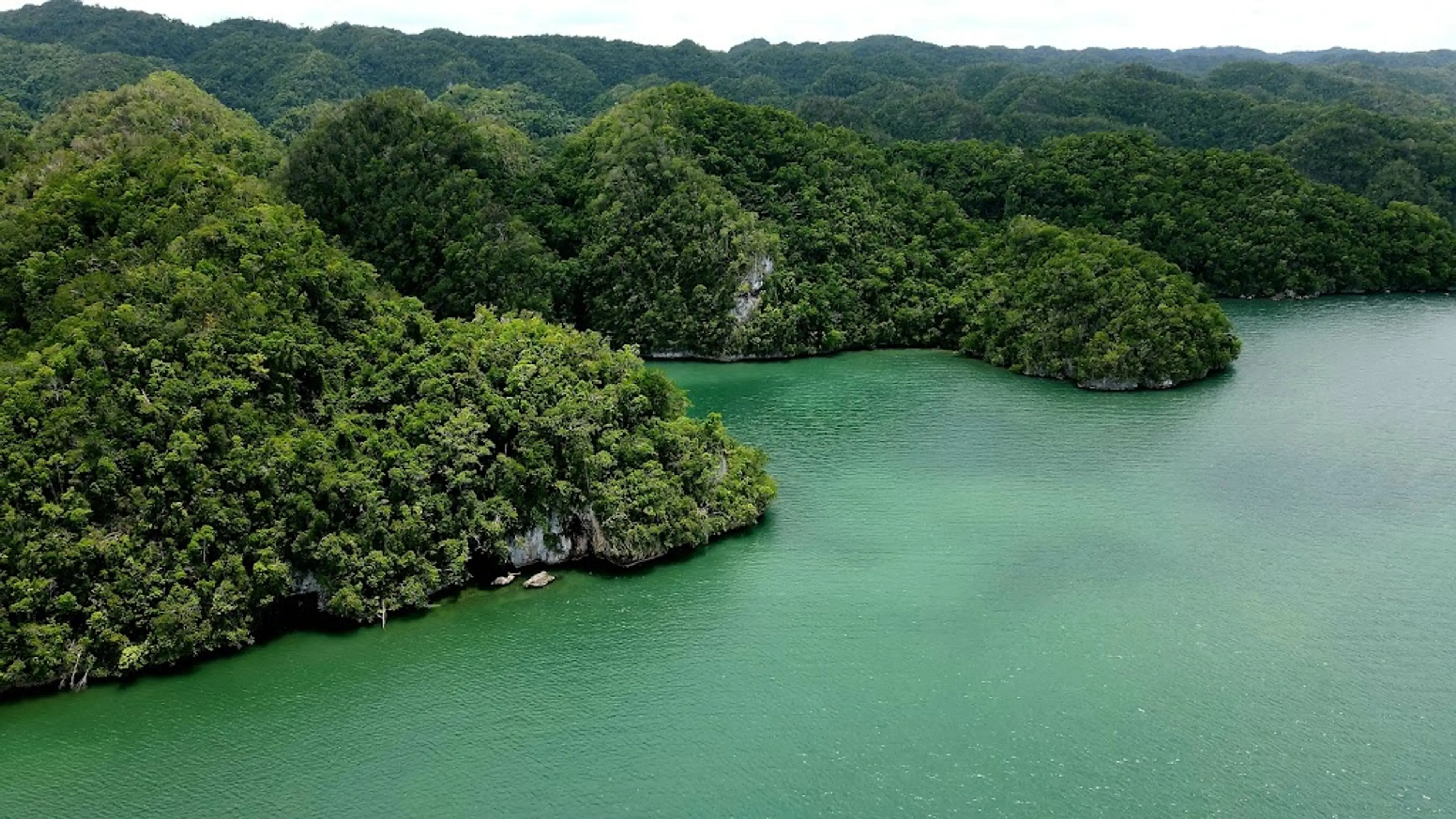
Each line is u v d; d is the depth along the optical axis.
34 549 64.19
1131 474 99.44
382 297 105.50
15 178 112.19
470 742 59.53
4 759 57.66
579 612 74.38
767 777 55.97
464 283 150.12
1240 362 143.75
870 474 101.44
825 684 64.62
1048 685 63.94
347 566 72.25
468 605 75.44
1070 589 76.06
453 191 157.88
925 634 70.12
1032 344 142.62
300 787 55.66
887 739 59.00
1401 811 52.28
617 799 54.56
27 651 62.66
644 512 81.50
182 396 74.25
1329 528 85.50
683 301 155.50
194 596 66.75
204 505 69.38
